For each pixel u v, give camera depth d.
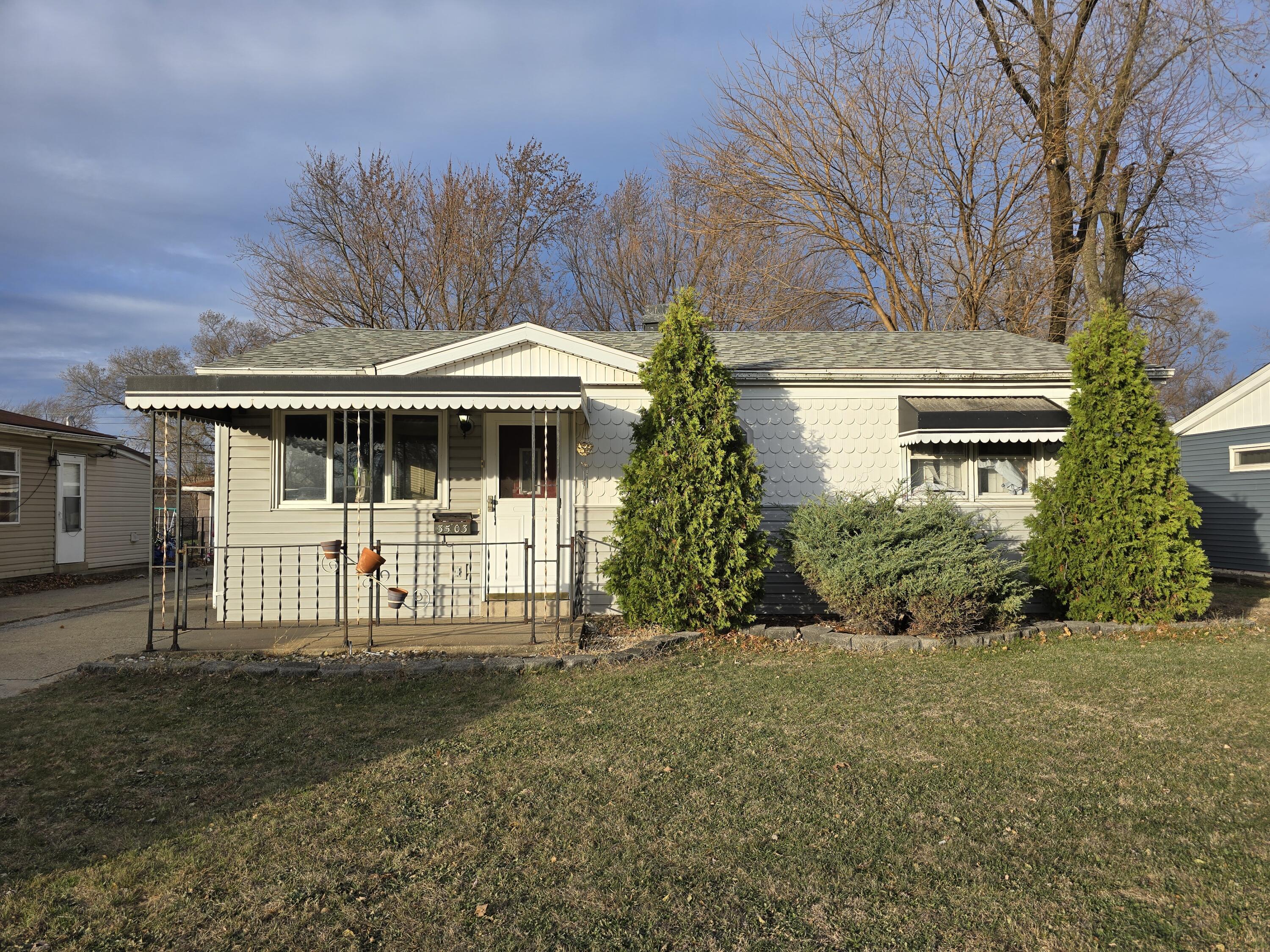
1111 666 8.22
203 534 23.81
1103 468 10.64
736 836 4.31
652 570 9.76
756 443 11.61
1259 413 17.12
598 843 4.24
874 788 4.97
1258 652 8.97
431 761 5.47
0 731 6.15
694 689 7.36
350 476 10.91
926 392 11.84
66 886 3.82
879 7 22.05
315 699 7.04
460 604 10.95
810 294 26.16
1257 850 4.12
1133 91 19.70
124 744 5.84
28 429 17.03
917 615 9.45
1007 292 23.34
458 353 10.77
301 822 4.51
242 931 3.44
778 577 11.55
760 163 25.11
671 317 10.12
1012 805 4.70
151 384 8.56
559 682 7.61
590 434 11.23
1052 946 3.30
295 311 30.19
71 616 11.70
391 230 30.30
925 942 3.33
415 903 3.65
